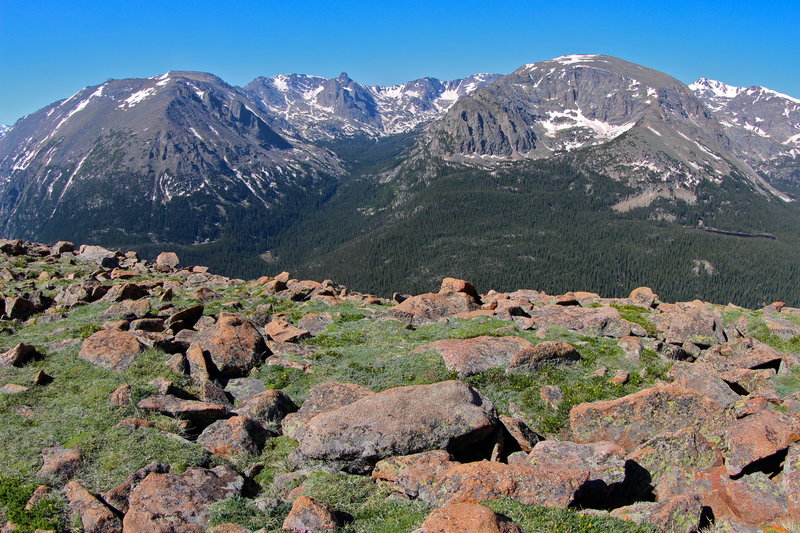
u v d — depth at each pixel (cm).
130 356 2411
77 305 3522
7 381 2180
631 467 1593
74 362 2398
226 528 1280
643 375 2478
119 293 3675
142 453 1662
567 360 2566
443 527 1132
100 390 2088
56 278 4300
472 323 3256
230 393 2284
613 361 2639
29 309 3372
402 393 1862
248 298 4066
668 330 3095
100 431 1783
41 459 1606
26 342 2672
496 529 1113
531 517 1249
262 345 2688
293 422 1912
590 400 2234
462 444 1738
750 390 2500
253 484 1595
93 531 1300
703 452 1644
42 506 1370
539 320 3259
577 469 1509
